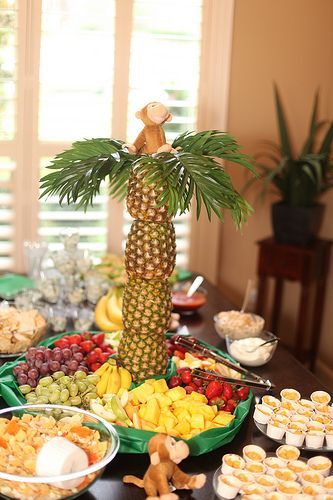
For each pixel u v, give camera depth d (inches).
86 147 84.7
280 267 146.9
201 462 75.9
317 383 94.3
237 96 148.7
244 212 85.7
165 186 78.6
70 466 67.3
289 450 76.2
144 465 75.2
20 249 141.4
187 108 145.1
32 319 97.7
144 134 83.7
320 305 152.5
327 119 153.9
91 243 145.3
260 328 105.3
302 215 144.2
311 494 69.6
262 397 86.0
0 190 138.9
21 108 135.6
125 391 81.7
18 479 65.3
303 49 149.3
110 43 138.3
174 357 92.9
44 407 75.1
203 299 116.3
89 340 94.5
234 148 86.0
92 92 139.3
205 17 142.0
